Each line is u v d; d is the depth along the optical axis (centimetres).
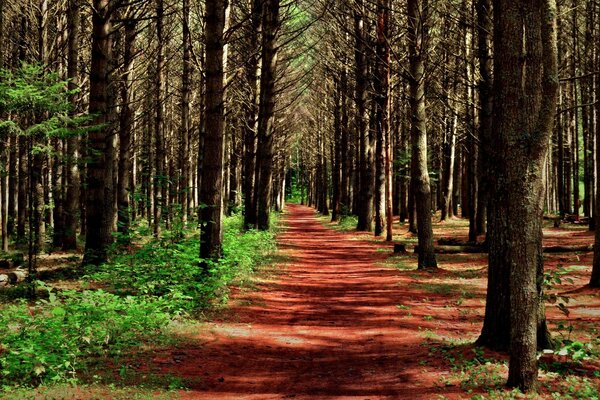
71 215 1859
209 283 1102
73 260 1331
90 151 1254
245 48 2411
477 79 1855
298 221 4688
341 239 2675
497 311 708
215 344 808
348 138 3797
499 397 525
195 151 4069
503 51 621
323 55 2950
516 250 545
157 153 2181
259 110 2338
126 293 1021
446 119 3105
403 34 2089
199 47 2269
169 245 1125
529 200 543
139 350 740
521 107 571
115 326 789
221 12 1189
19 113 1059
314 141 6506
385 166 2455
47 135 1044
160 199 1385
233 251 1418
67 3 1975
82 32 2186
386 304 1122
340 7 2147
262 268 1608
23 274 1297
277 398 586
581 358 613
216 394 598
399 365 697
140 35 2484
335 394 599
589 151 3055
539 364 632
